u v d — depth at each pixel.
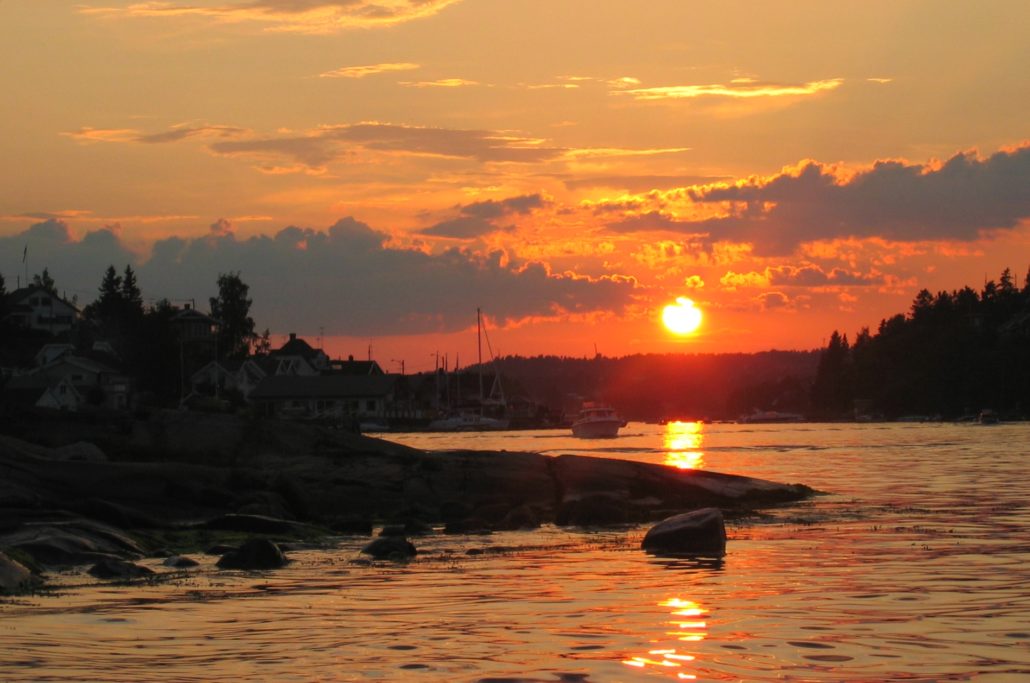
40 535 25.69
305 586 21.53
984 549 25.20
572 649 14.84
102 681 13.17
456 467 40.25
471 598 19.62
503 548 28.02
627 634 15.88
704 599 18.97
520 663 14.01
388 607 18.70
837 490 44.22
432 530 32.94
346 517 36.47
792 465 66.31
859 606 17.98
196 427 43.72
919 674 13.35
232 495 34.44
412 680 13.15
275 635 16.11
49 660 14.38
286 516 34.28
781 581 20.92
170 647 15.23
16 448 34.97
